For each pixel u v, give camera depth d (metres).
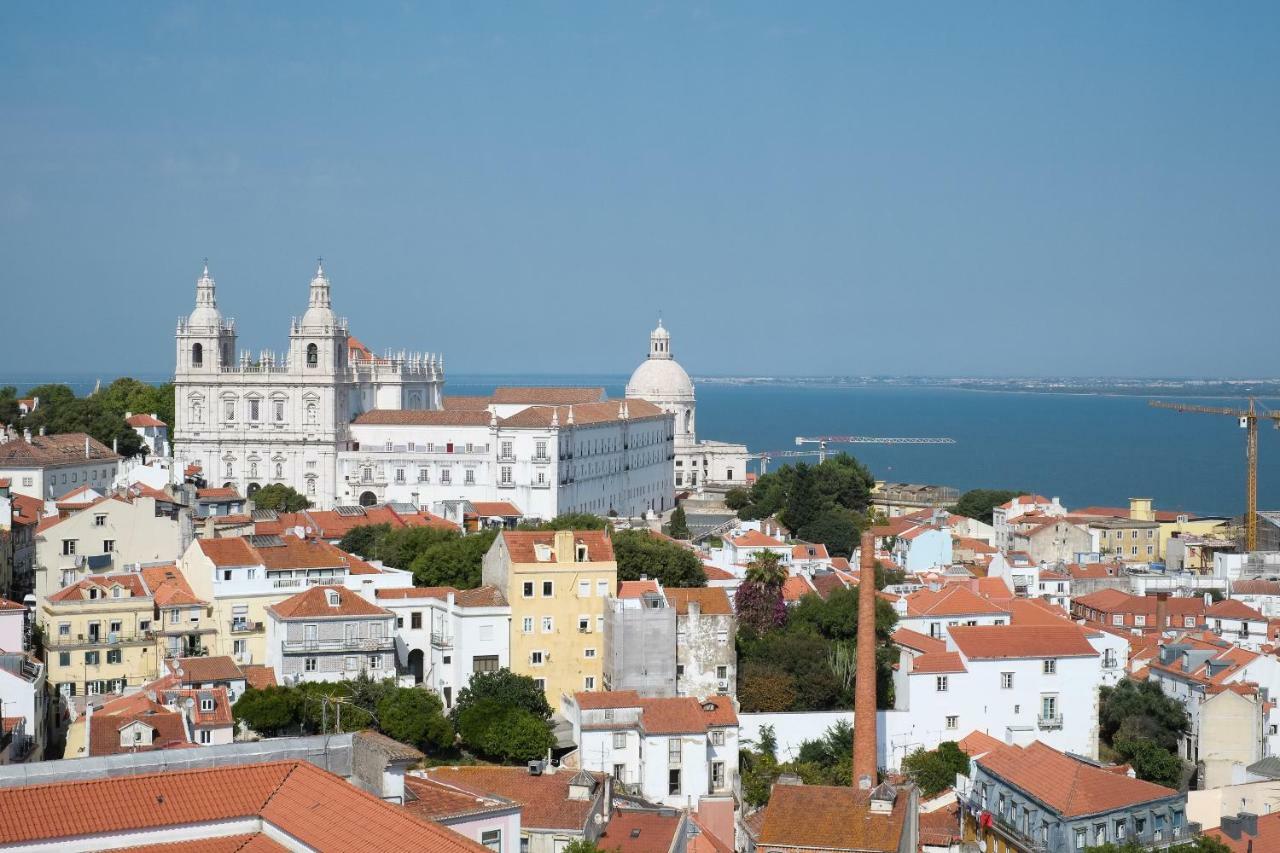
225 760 98.75
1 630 195.88
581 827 130.88
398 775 99.44
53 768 94.44
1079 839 147.88
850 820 140.00
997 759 165.00
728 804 176.88
